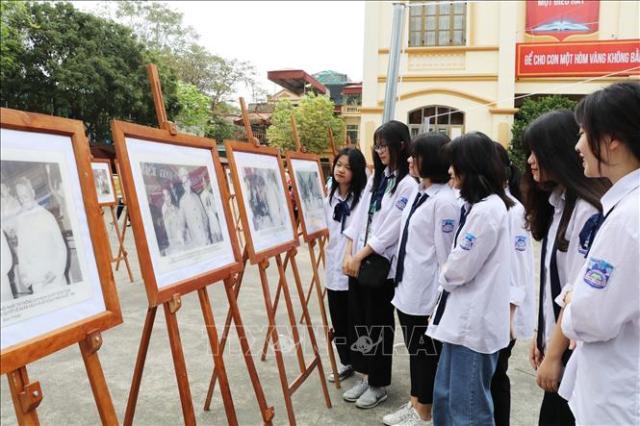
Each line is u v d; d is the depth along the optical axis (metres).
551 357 1.44
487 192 1.86
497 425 2.08
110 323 1.30
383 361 2.71
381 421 2.58
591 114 1.15
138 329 3.93
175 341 1.56
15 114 1.14
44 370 3.16
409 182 2.58
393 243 2.60
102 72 15.06
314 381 3.05
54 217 1.21
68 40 14.92
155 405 2.73
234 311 1.97
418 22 12.79
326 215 3.32
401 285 2.41
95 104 15.48
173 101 17.12
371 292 2.66
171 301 1.56
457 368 1.88
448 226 2.24
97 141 17.16
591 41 11.80
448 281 1.89
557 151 1.57
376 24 12.87
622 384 1.13
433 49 12.66
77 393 2.86
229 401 1.79
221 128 24.52
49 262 1.17
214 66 25.56
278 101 24.30
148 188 1.59
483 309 1.84
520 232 2.12
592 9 12.43
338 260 3.03
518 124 11.43
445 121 12.93
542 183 1.73
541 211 1.82
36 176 1.18
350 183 3.04
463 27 12.55
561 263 1.68
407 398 2.84
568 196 1.61
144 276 1.47
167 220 1.65
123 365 3.25
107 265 1.33
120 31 16.16
